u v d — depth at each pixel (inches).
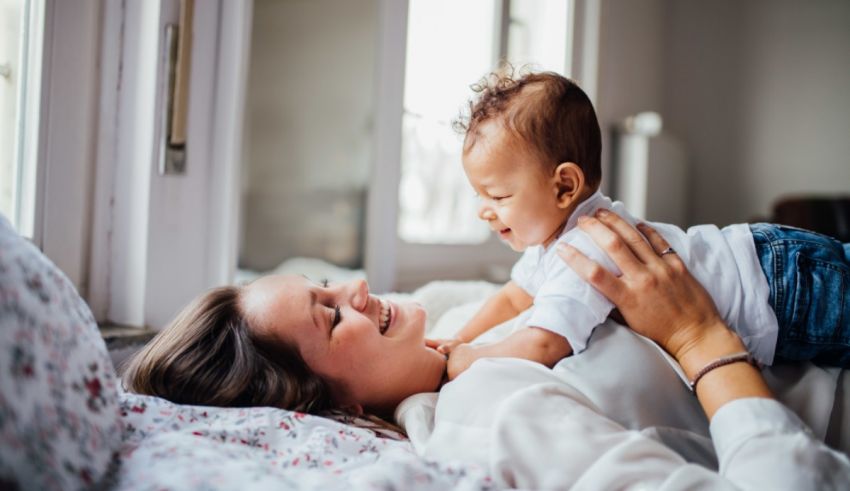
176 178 51.1
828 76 113.6
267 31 164.7
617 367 29.9
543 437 25.7
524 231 36.1
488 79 40.3
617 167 104.4
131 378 32.5
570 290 31.9
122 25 49.9
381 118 72.2
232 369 31.6
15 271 20.9
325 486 22.3
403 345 34.2
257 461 23.8
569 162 34.9
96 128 49.6
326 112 161.2
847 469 24.4
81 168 48.6
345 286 35.4
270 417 28.1
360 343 33.0
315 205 157.9
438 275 85.6
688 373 30.2
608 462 24.4
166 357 31.9
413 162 87.7
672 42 124.6
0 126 44.3
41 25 45.2
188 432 25.5
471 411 28.4
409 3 73.8
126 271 50.0
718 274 33.2
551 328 31.8
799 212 94.7
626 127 102.8
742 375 28.4
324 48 161.3
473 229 93.4
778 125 117.6
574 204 35.8
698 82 123.4
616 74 109.6
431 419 31.4
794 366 34.1
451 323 46.6
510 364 30.4
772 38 118.0
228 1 53.1
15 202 45.6
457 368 34.6
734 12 120.9
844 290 33.7
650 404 29.2
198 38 51.8
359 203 154.9
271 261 154.3
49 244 47.0
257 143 164.1
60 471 19.9
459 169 91.7
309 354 32.8
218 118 53.7
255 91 164.6
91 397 22.7
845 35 112.3
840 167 112.9
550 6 91.0
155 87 48.8
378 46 72.4
